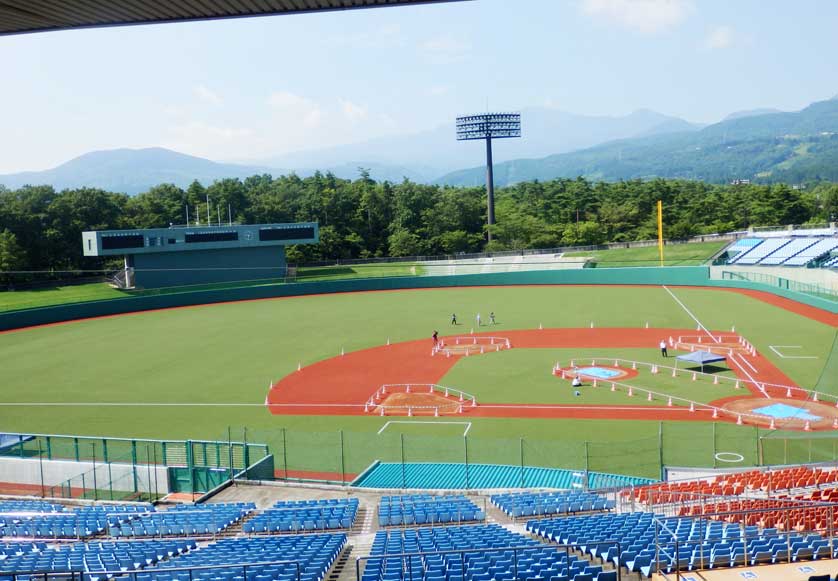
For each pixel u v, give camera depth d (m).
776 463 31.89
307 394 48.91
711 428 38.25
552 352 58.72
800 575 14.52
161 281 105.06
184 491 32.81
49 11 12.19
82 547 21.69
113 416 45.19
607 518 22.38
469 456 35.66
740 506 22.39
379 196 166.38
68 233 131.62
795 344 57.81
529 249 136.75
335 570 19.30
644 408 42.44
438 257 134.12
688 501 24.00
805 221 155.75
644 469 32.75
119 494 32.88
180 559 19.23
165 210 162.25
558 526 21.72
